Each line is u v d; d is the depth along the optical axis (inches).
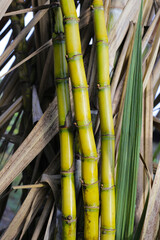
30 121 37.9
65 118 28.1
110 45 30.7
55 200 31.1
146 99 33.9
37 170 36.8
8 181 29.4
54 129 30.5
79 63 26.4
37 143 30.0
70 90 31.2
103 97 27.5
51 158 36.0
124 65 32.0
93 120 30.9
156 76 35.2
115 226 28.2
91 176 27.1
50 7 28.7
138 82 27.2
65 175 28.2
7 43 42.1
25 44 38.1
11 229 30.8
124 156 27.8
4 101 41.2
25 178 38.5
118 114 30.6
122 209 28.2
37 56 38.1
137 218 32.1
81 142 27.0
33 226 36.6
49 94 38.3
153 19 34.0
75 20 26.3
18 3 37.1
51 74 38.6
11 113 37.6
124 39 32.1
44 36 37.2
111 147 27.6
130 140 27.6
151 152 33.2
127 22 31.2
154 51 31.6
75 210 28.3
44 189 32.1
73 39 26.2
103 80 27.4
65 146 28.1
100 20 27.5
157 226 31.2
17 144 42.4
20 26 37.5
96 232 27.5
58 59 28.3
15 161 29.6
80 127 26.9
